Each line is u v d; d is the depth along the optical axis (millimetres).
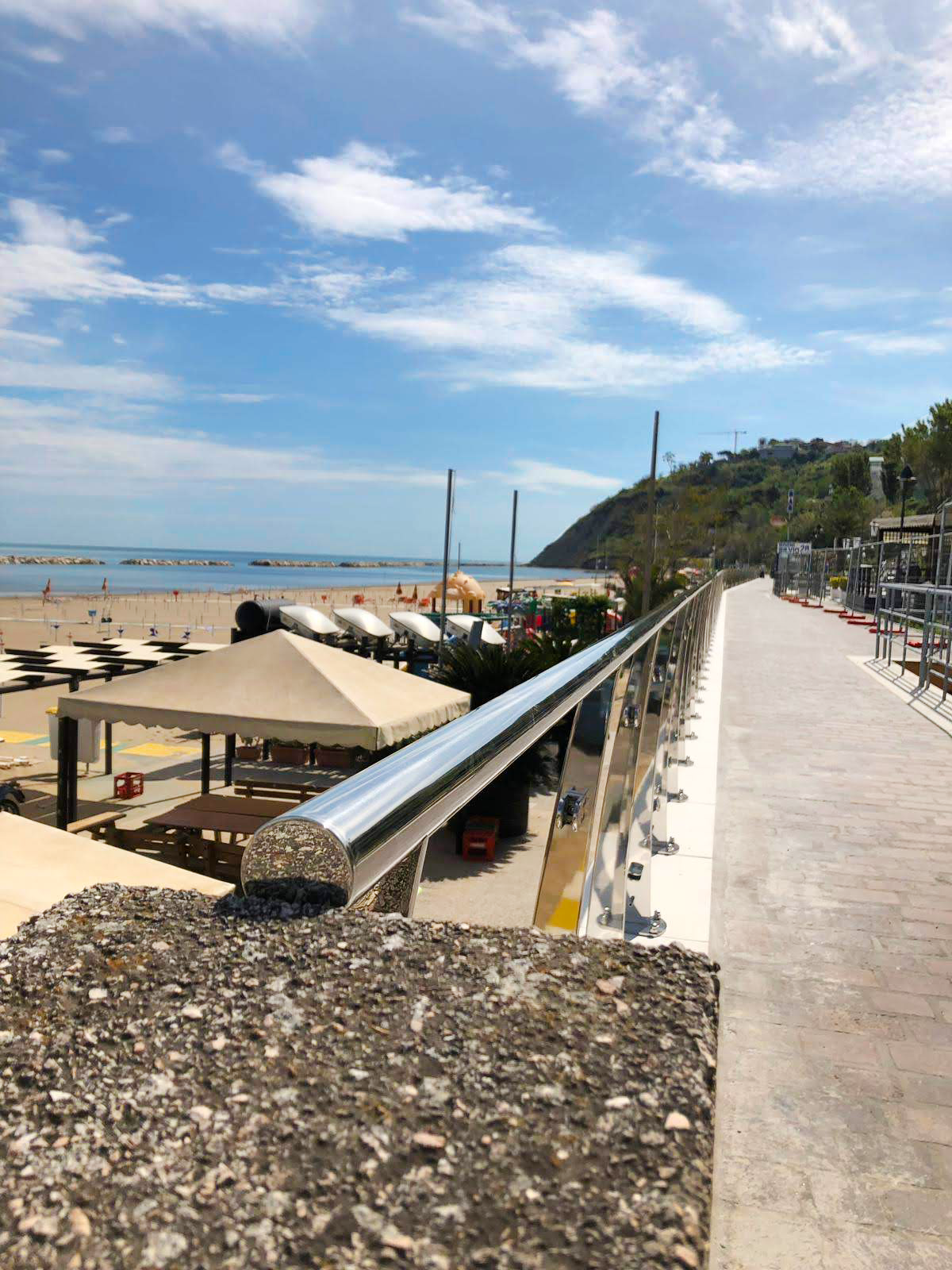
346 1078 703
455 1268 557
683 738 5754
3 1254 557
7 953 859
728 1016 2727
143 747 18859
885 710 8484
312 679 9633
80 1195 602
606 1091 700
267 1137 652
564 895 1662
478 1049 742
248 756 16688
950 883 3902
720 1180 1972
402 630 26750
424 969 845
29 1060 721
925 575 24578
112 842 9195
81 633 52469
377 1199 604
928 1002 2832
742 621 22688
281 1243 570
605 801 2143
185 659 10148
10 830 1989
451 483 29500
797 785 5605
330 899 932
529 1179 621
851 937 3322
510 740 1150
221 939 879
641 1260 563
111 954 852
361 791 879
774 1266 1727
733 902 3664
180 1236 574
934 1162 2049
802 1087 2354
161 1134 653
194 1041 740
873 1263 1738
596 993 822
